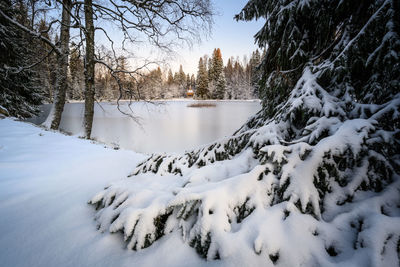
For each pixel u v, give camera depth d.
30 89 9.67
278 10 2.81
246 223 1.15
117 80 7.35
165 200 1.42
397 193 1.17
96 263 1.14
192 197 1.28
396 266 0.85
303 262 0.96
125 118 16.50
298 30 2.46
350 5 1.92
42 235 1.39
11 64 8.23
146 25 6.86
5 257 1.19
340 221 1.09
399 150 1.27
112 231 1.30
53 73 7.92
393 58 1.43
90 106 7.16
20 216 1.63
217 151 2.19
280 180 1.27
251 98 44.34
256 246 1.00
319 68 2.03
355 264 0.88
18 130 4.98
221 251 1.04
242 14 3.75
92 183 2.43
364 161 1.30
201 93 46.28
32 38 6.52
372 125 1.28
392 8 1.46
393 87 1.49
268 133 1.83
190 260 1.09
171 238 1.24
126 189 1.65
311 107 1.77
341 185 1.30
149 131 11.75
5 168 2.61
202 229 1.15
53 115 7.70
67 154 3.57
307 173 1.23
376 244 0.90
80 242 1.31
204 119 16.20
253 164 1.74
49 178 2.46
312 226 1.08
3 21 6.99
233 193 1.29
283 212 1.16
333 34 2.36
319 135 1.50
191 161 2.30
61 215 1.65
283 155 1.35
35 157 3.20
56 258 1.18
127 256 1.17
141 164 2.58
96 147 4.55
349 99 1.70
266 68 3.24
